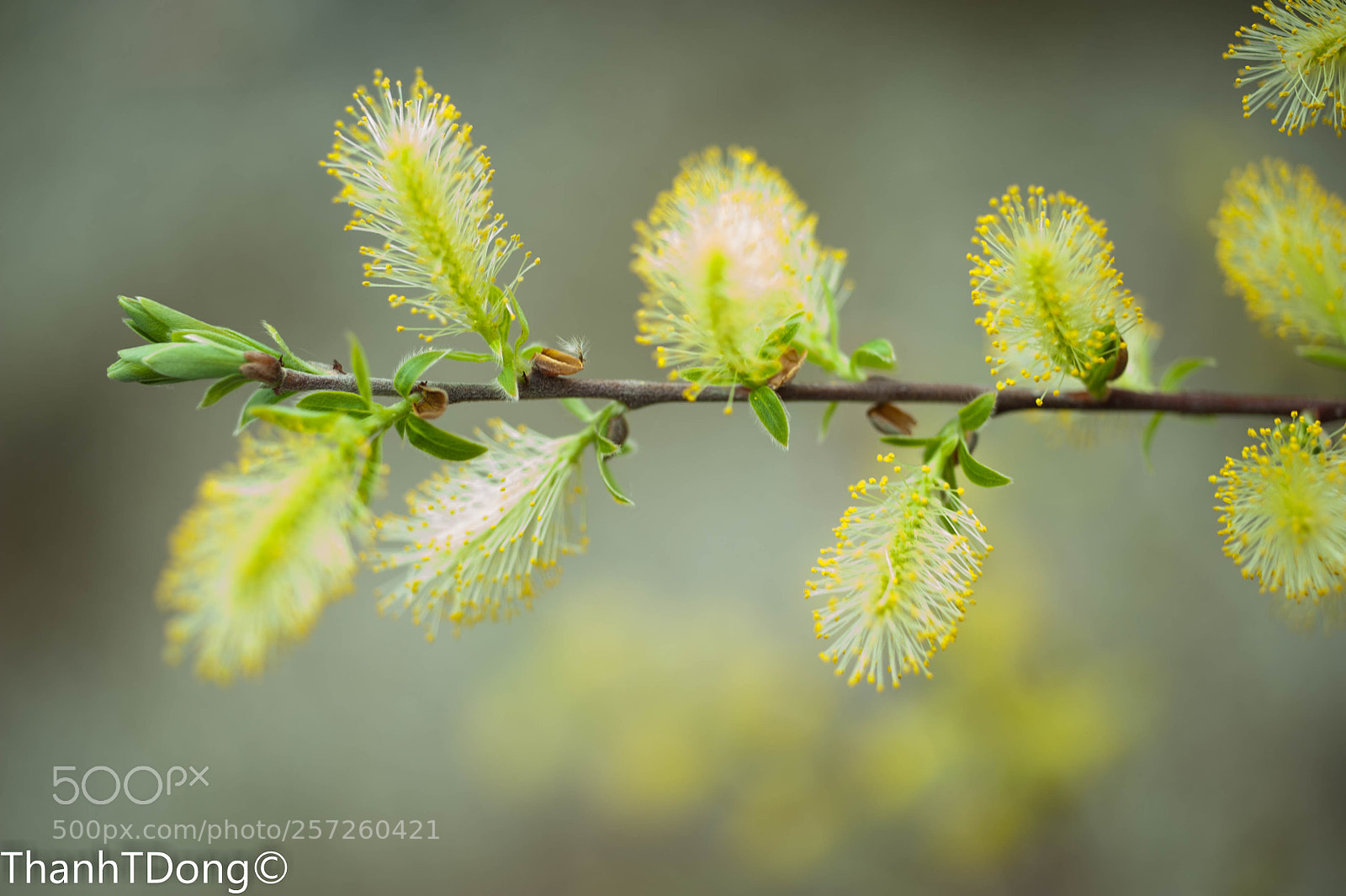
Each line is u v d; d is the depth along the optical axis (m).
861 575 0.49
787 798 0.79
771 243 0.50
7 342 1.07
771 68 1.12
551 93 1.12
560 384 0.49
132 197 1.10
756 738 0.79
